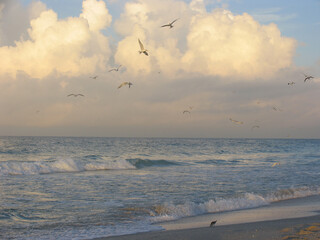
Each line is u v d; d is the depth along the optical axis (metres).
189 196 17.64
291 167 35.69
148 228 11.38
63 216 12.96
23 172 27.61
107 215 13.20
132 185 21.22
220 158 51.94
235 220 12.59
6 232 10.70
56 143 108.94
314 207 15.31
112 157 50.38
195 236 10.12
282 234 9.91
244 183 22.73
